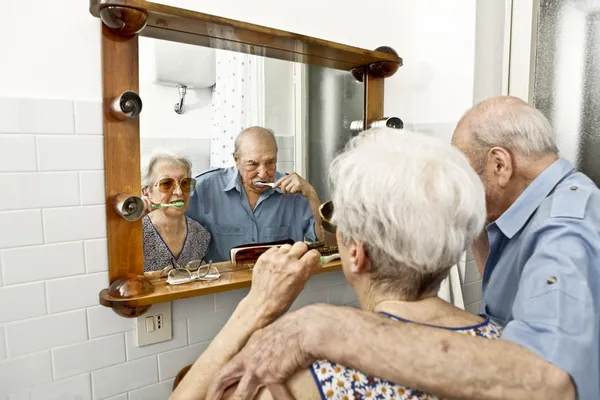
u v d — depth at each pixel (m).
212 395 0.65
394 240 0.57
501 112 0.88
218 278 1.23
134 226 1.11
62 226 1.04
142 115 1.11
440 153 0.60
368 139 0.66
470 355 0.54
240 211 1.30
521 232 0.89
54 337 1.04
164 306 1.18
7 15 0.96
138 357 1.16
